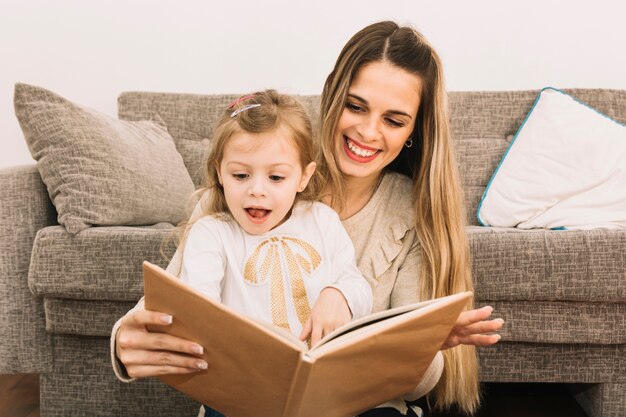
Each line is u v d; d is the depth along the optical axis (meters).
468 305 1.12
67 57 2.19
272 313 0.90
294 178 0.93
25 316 1.36
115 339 0.79
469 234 1.34
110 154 1.44
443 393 1.15
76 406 1.37
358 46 1.02
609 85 2.15
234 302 0.90
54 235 1.29
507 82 2.17
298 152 0.93
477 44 2.15
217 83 2.21
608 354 1.39
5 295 1.37
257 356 0.66
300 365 0.63
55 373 1.37
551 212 1.73
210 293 0.86
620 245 1.31
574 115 1.83
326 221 1.00
